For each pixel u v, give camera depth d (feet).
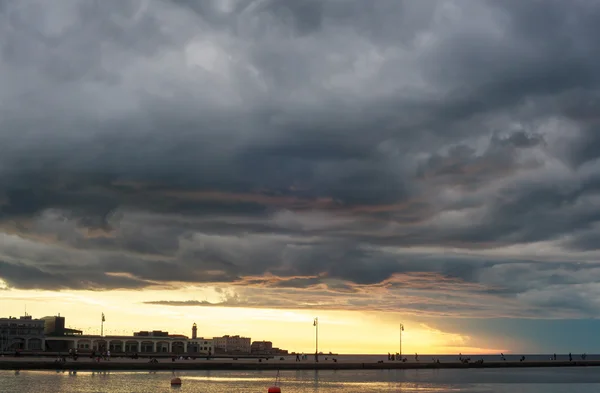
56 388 429.38
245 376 612.70
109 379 522.47
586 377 632.38
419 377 621.72
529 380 578.25
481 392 445.37
